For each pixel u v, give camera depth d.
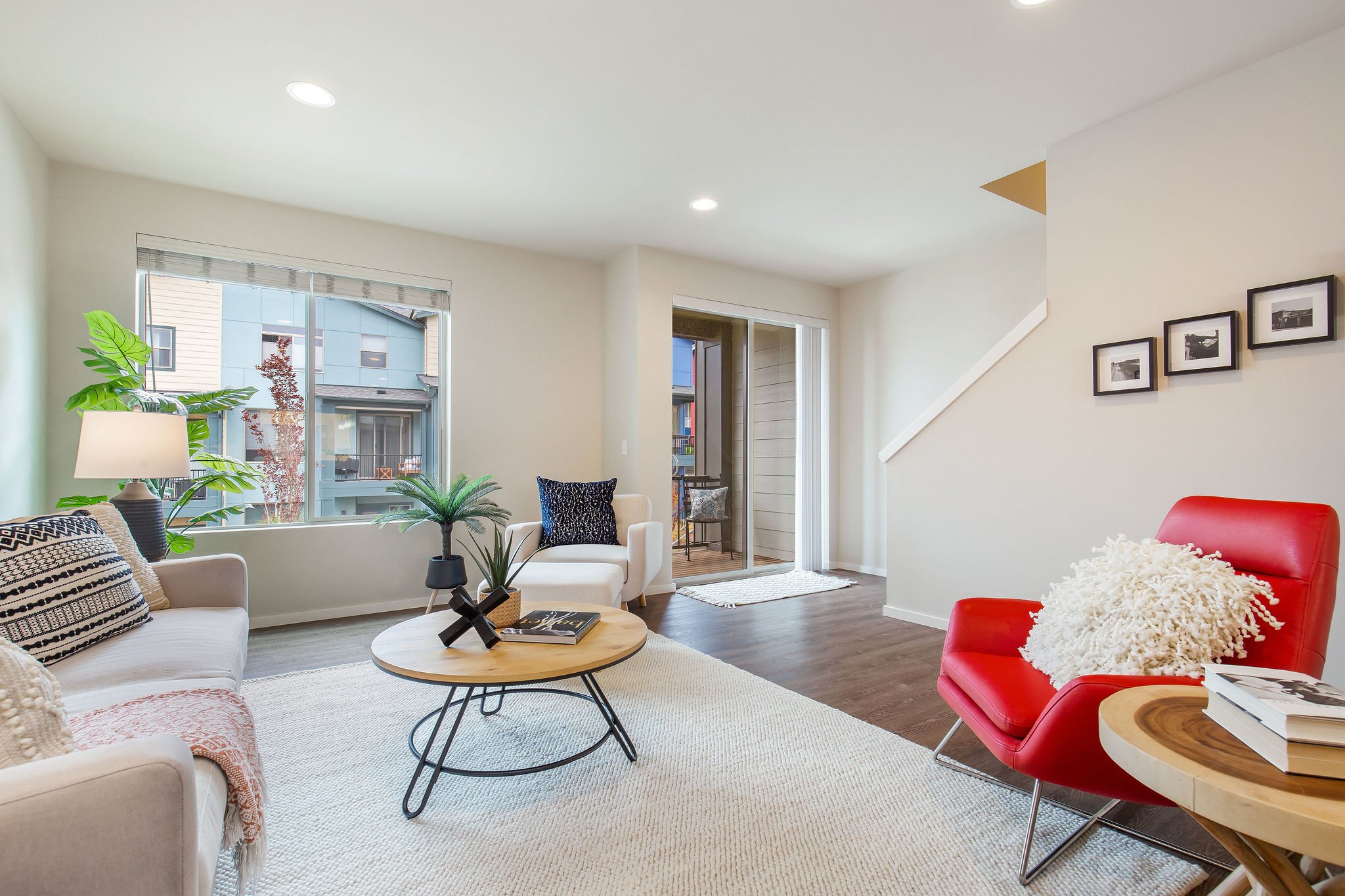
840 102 2.75
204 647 1.80
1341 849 0.74
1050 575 3.11
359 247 4.00
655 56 2.42
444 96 2.67
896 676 2.85
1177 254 2.70
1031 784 1.90
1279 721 0.90
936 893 1.43
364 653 3.16
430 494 3.86
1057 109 2.83
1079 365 3.01
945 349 4.88
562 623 2.07
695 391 4.98
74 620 1.71
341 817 1.72
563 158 3.24
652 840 1.62
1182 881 1.46
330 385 3.99
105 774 0.80
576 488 4.18
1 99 2.62
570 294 4.80
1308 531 1.51
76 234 3.23
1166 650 1.49
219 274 3.61
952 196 3.75
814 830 1.67
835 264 5.05
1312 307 2.32
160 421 2.53
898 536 3.86
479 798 1.82
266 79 2.54
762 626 3.70
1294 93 2.40
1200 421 2.62
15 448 2.74
